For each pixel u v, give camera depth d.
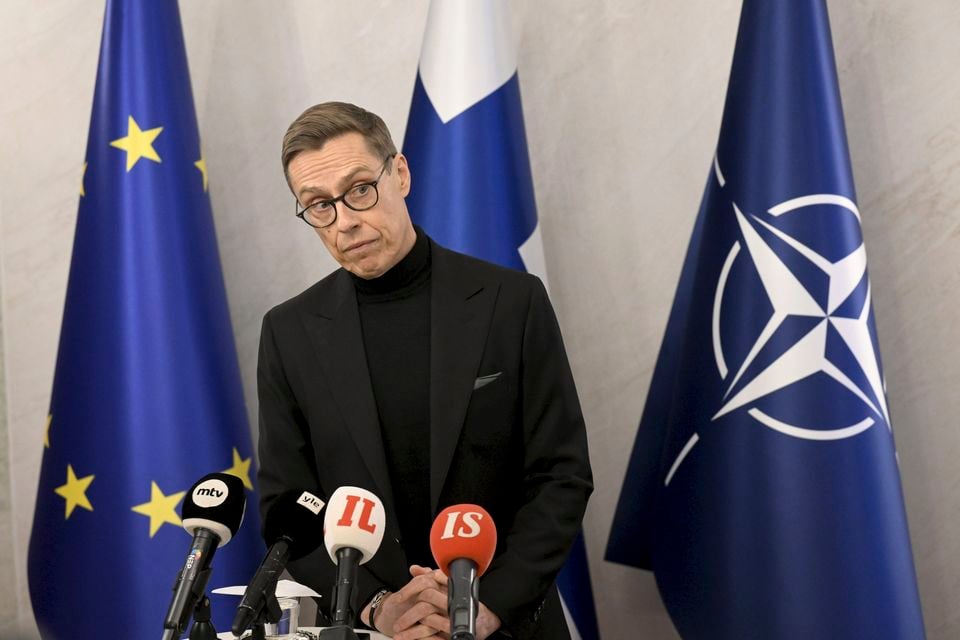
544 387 2.38
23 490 3.97
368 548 1.64
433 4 3.49
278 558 1.82
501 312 2.39
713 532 3.04
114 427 3.33
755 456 2.99
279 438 2.44
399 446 2.35
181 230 3.45
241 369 3.89
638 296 3.65
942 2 3.36
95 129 3.50
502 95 3.38
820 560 2.89
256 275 3.90
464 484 2.31
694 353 3.20
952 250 3.35
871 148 3.42
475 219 3.29
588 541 3.68
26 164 3.98
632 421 3.65
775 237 3.04
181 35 3.62
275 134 3.90
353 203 2.26
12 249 3.99
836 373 2.96
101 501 3.32
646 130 3.65
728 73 3.56
